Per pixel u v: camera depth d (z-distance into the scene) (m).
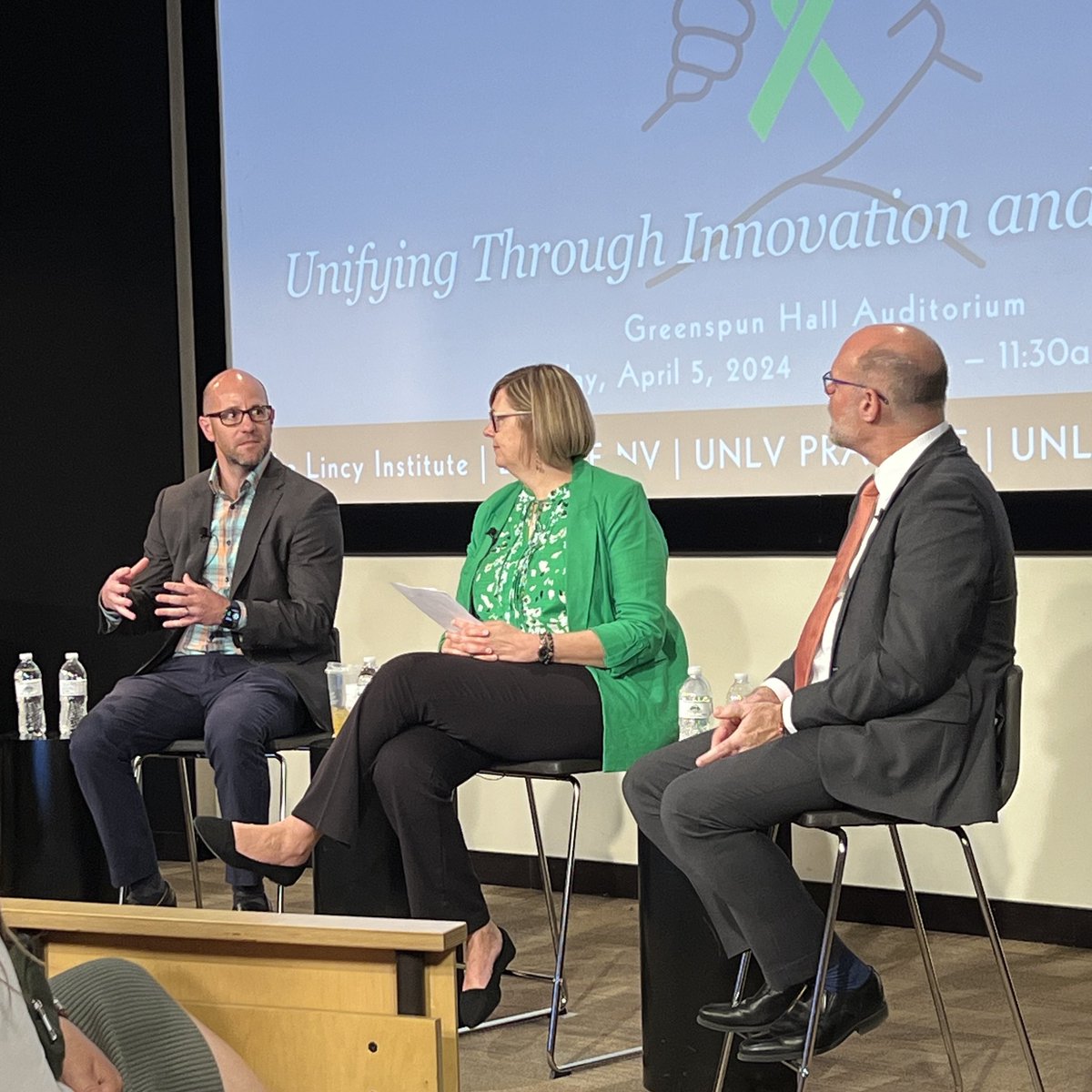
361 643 4.41
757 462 3.84
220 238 4.51
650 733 2.92
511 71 4.12
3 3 4.44
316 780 2.82
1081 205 3.44
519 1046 2.93
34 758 3.67
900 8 3.62
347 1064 1.66
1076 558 3.48
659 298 3.95
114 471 4.50
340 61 4.35
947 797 2.37
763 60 3.80
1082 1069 2.70
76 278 4.48
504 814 4.24
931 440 2.50
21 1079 1.04
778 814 2.40
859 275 3.70
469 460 4.22
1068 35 3.43
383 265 4.32
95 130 4.48
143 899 3.46
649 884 2.67
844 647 2.47
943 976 3.30
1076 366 3.46
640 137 3.96
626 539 3.03
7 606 4.47
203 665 3.54
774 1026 2.41
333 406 4.40
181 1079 1.51
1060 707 3.51
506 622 3.05
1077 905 3.50
